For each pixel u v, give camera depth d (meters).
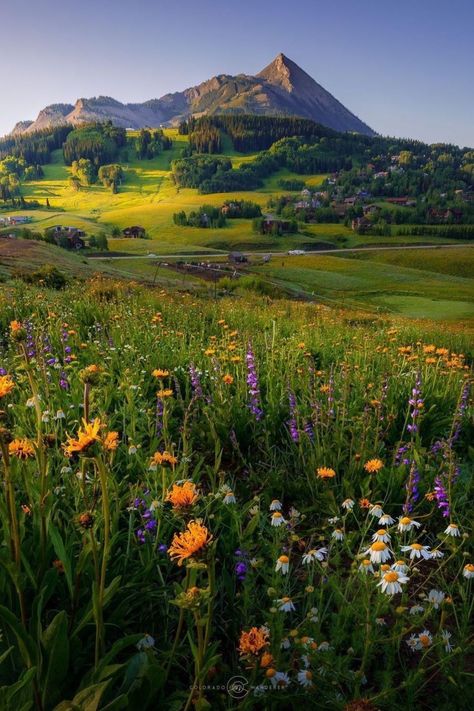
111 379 5.09
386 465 4.12
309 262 138.25
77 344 6.94
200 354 6.65
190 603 1.56
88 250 145.38
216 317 11.55
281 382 5.48
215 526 2.98
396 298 79.12
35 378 4.47
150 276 71.44
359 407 5.09
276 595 2.19
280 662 2.01
